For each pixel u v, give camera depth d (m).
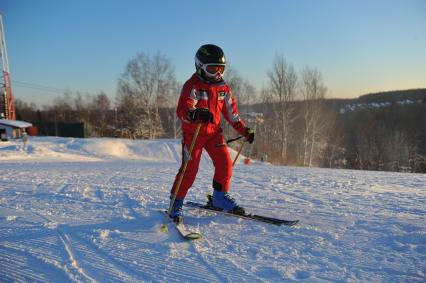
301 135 30.42
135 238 2.62
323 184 5.49
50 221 3.08
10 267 2.13
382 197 4.25
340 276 1.93
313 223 2.98
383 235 2.61
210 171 7.79
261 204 3.79
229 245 2.45
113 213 3.37
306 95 30.00
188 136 3.02
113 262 2.19
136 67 37.53
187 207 3.51
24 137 18.41
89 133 40.28
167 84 37.75
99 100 51.28
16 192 4.57
